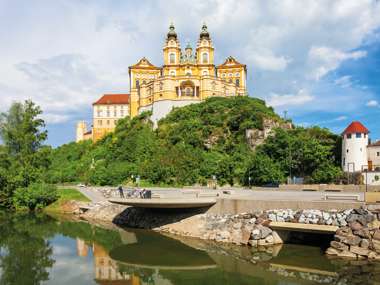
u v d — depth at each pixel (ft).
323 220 104.78
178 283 87.20
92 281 89.61
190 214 139.23
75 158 412.77
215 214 131.64
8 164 242.99
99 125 455.63
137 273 95.35
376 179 202.69
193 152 280.72
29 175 233.55
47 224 170.71
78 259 109.50
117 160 318.24
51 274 94.94
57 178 317.01
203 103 355.97
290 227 107.55
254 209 122.01
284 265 94.32
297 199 120.37
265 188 189.26
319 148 238.48
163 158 274.36
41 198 219.82
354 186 164.04
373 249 93.50
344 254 96.22
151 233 140.67
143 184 255.70
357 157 215.92
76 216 193.98
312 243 113.29
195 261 102.12
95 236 141.28
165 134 330.13
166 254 110.11
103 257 110.73
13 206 228.43
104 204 193.67
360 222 97.60
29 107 252.42
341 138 247.70
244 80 413.59
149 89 392.88
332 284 79.46
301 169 242.99
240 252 107.55
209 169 255.70
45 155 252.42
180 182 252.01
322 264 92.32
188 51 446.60
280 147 256.73
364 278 81.30
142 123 373.40
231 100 349.00
